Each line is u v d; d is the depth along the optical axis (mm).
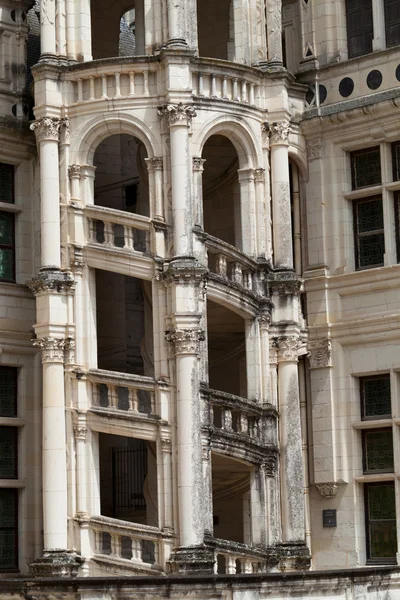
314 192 60781
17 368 59000
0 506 57969
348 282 59625
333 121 60156
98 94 56000
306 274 60562
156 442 54281
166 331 54469
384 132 59188
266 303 57375
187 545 53031
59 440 54500
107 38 63969
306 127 60750
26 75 60656
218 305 57969
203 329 54594
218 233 61562
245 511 58375
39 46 63438
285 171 58219
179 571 52750
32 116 60062
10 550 57969
